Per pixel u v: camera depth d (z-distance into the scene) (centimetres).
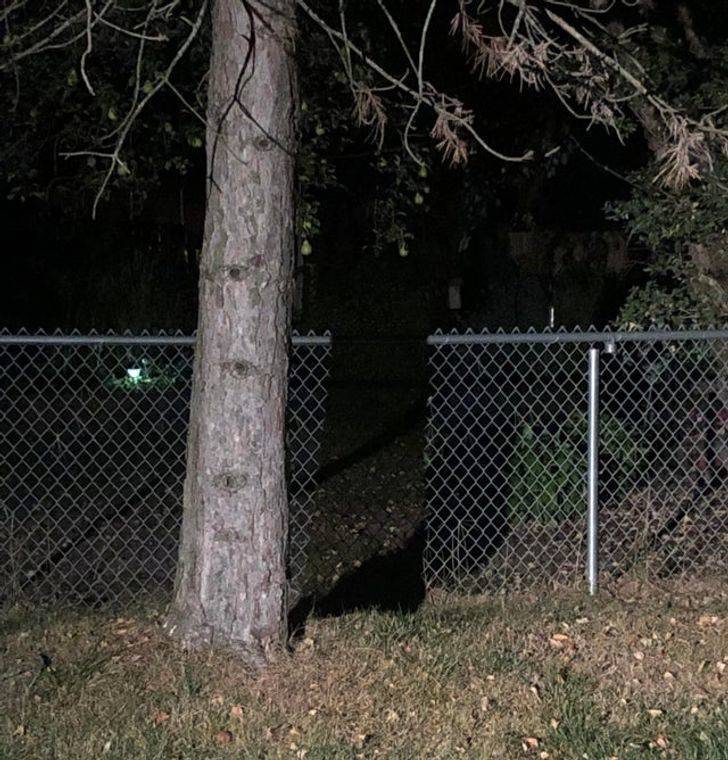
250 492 544
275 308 539
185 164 843
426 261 1598
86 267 1516
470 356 1411
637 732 491
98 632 605
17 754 470
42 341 614
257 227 529
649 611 654
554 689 531
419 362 1521
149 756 463
